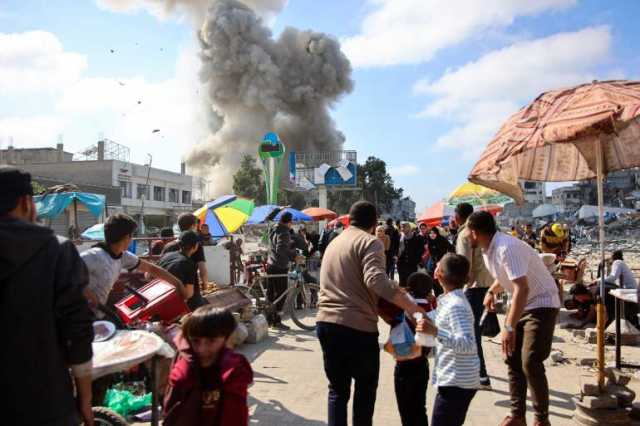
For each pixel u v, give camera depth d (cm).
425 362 370
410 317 337
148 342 297
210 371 243
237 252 1359
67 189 648
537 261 381
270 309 850
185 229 667
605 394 420
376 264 340
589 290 854
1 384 183
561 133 354
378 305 376
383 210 7812
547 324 376
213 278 1005
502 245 372
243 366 245
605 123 338
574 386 530
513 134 398
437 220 1305
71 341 198
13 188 200
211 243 1120
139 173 5181
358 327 344
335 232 1368
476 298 528
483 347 712
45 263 193
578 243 3831
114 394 418
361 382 351
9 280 185
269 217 1535
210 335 238
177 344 253
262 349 705
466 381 314
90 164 4816
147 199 5303
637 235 4150
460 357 318
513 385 395
